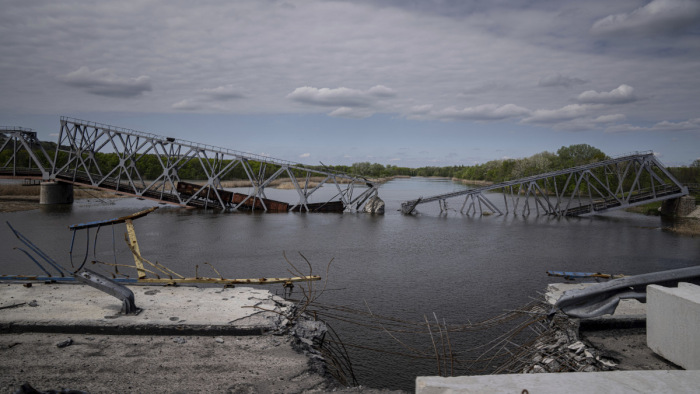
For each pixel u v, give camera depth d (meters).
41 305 10.23
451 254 31.41
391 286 21.62
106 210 57.81
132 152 63.28
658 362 7.83
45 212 54.38
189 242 35.34
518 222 52.94
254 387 7.11
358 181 65.00
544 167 124.94
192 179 143.50
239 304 10.76
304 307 11.51
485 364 12.24
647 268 26.73
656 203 72.38
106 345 8.58
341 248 33.47
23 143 63.69
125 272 22.61
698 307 6.59
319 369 8.12
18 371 7.31
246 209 64.00
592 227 48.00
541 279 23.45
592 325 9.90
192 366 7.78
